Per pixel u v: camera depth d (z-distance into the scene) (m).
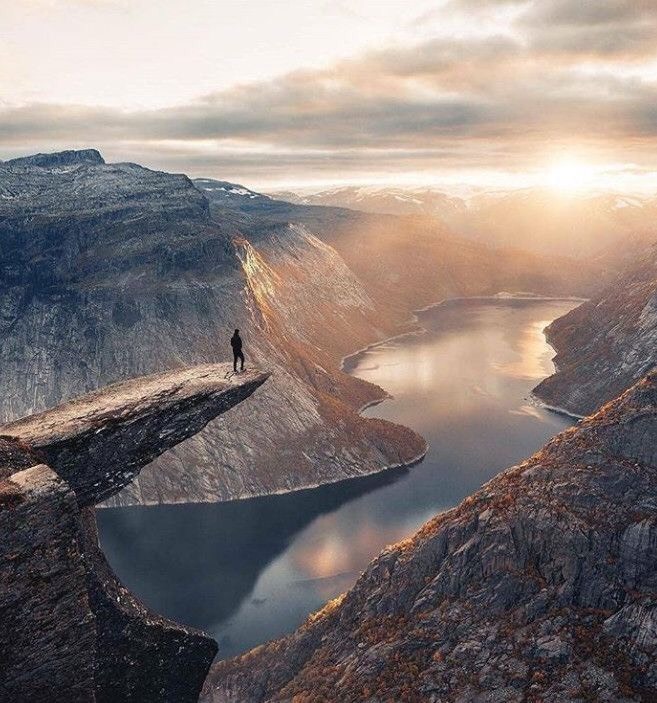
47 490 17.25
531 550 69.88
